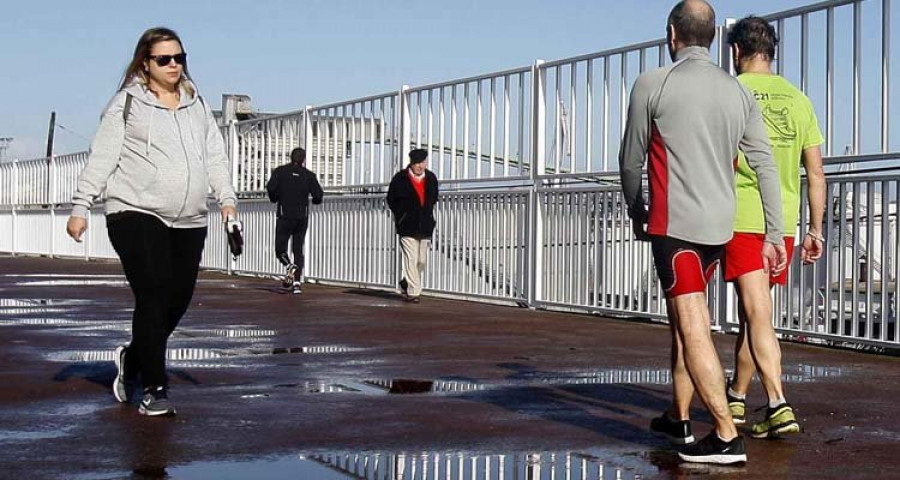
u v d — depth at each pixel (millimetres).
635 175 5148
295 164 15922
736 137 5047
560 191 12672
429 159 14648
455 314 12414
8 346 9062
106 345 9141
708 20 5098
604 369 8047
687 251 5000
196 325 11016
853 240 9125
